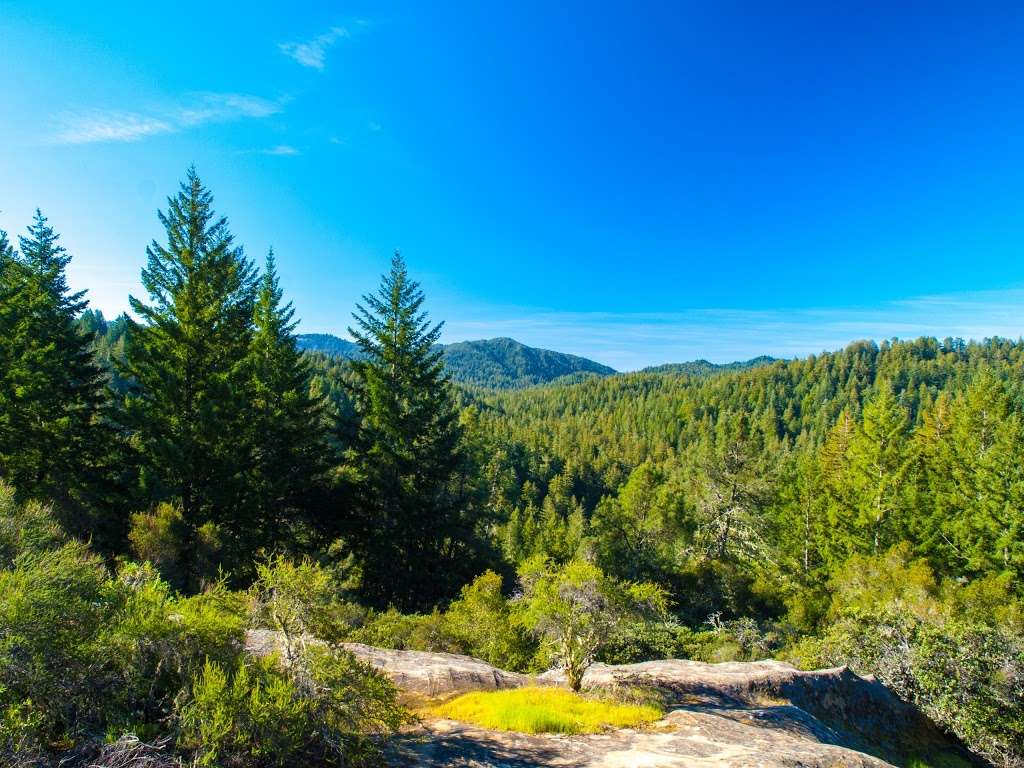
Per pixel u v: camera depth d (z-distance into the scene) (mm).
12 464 19812
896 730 12273
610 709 8461
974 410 40719
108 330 75000
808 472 42312
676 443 130375
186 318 20906
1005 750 12531
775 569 36719
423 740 6617
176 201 21734
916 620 16188
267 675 5297
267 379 24281
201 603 6102
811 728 9484
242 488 21422
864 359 167750
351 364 26078
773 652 21562
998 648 14078
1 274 23359
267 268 26922
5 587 4832
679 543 35844
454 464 26516
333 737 5246
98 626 5043
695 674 11695
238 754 4609
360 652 11578
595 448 127500
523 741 6836
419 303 26672
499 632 15773
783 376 167375
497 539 39844
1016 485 29297
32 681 4406
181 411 20609
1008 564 28938
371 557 25016
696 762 6375
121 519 18703
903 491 34750
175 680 5188
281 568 6066
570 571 10461
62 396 22734
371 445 25719
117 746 4312
